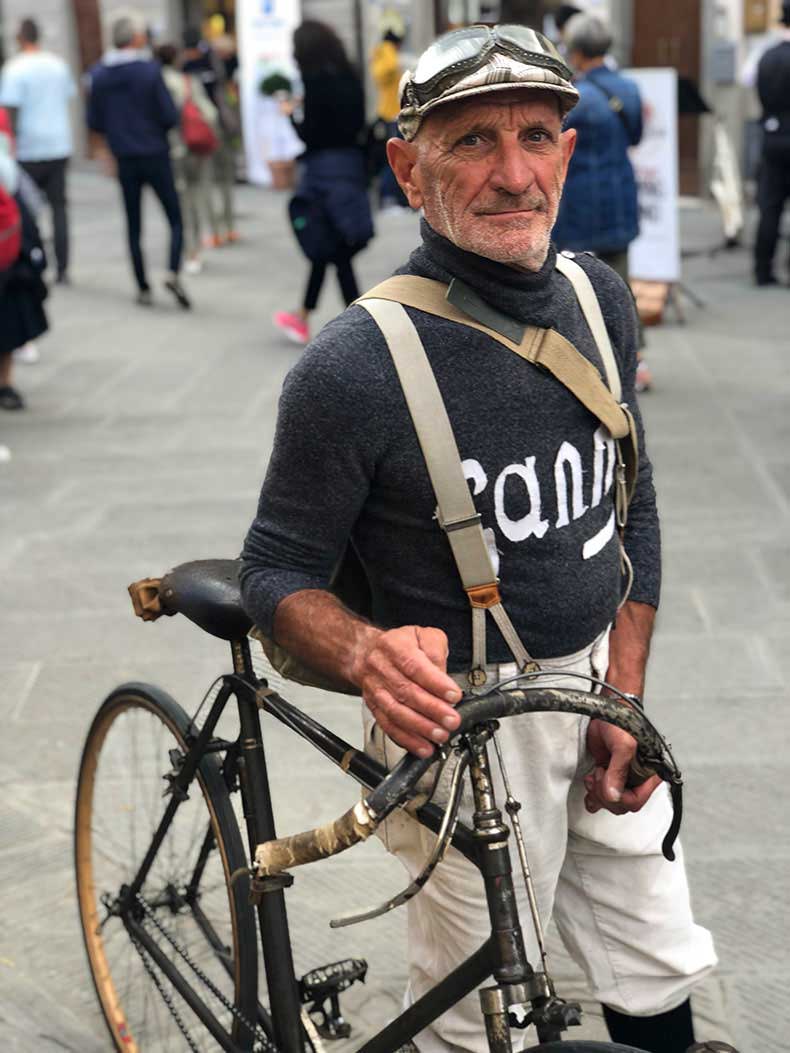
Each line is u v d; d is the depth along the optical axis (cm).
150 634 444
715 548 495
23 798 354
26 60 1043
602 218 656
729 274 1025
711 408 670
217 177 1230
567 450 179
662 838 206
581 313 186
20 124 1037
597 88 648
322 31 783
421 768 163
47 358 842
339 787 351
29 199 693
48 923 305
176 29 1656
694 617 440
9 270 689
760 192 959
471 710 162
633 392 196
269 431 668
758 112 1316
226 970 238
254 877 211
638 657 198
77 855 272
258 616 181
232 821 225
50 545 524
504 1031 169
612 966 211
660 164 833
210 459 626
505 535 177
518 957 169
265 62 1513
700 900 301
